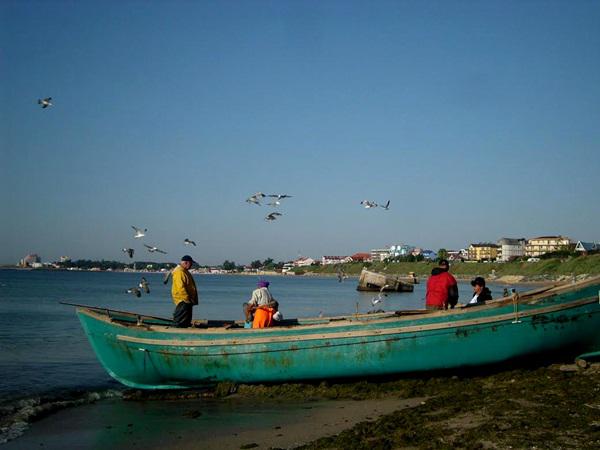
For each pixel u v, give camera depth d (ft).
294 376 46.75
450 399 39.11
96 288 291.58
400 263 476.54
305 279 620.49
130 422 39.32
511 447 28.09
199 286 398.21
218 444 33.88
